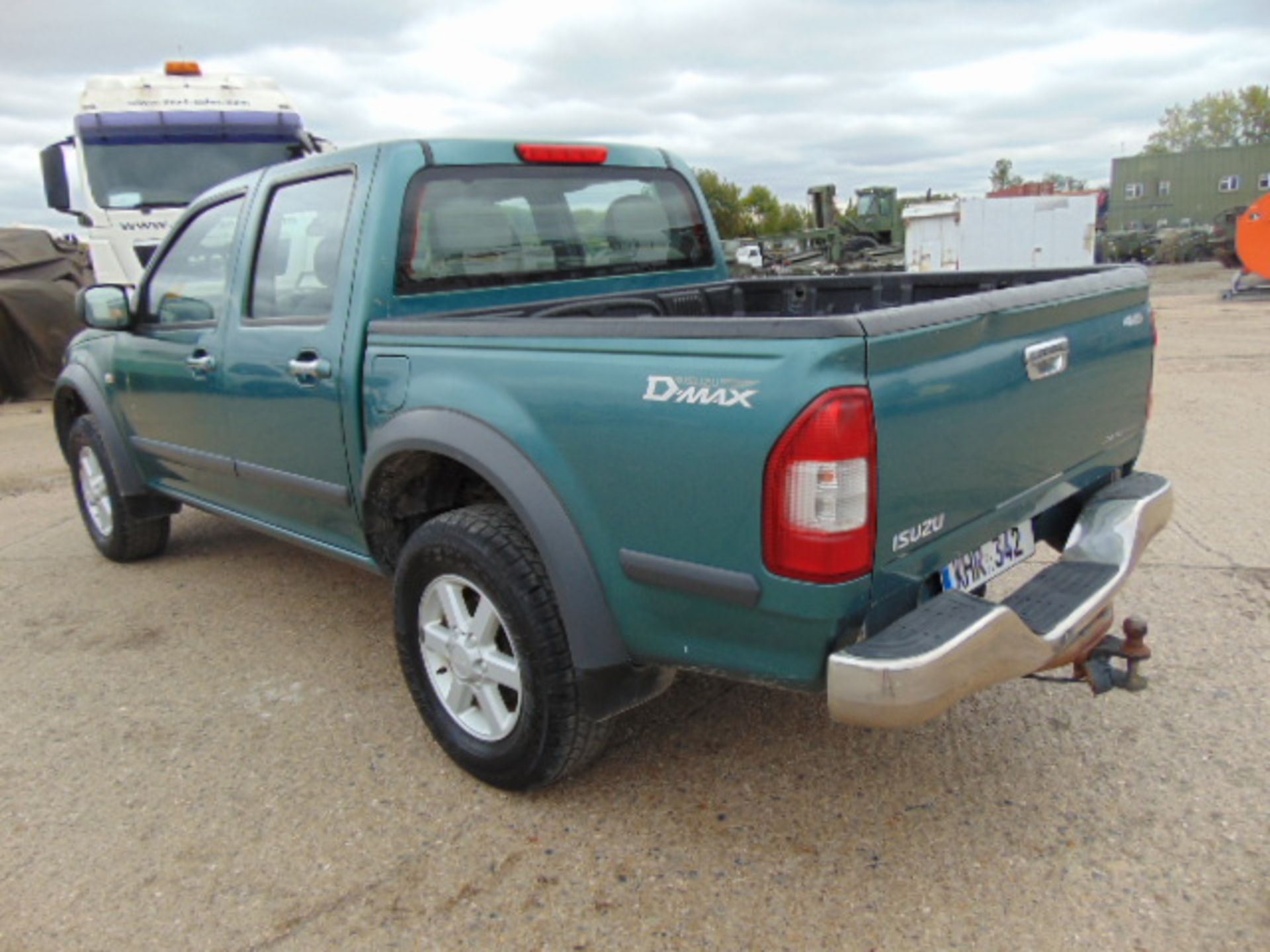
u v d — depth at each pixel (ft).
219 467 13.38
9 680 12.85
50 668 13.20
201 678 12.67
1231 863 8.11
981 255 69.36
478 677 9.53
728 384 7.23
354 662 12.99
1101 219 121.80
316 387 11.00
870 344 6.86
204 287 13.39
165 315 14.38
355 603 15.16
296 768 10.41
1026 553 9.37
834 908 7.91
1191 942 7.31
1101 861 8.25
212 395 13.00
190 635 14.12
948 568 8.28
